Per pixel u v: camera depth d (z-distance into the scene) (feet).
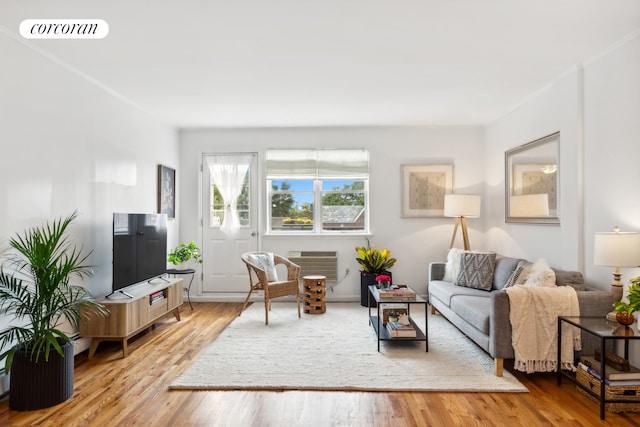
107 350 12.35
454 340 13.12
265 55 11.05
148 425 7.88
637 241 9.23
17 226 9.58
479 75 12.78
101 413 8.35
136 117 15.81
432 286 16.47
